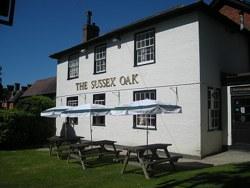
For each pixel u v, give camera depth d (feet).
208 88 41.60
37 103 69.51
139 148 30.19
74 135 62.54
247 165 31.45
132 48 50.06
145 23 46.78
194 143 39.68
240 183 23.86
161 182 26.32
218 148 42.50
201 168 31.86
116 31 51.26
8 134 54.19
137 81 48.70
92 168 34.35
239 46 52.01
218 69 44.52
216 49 44.50
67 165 36.63
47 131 63.82
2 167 35.94
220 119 43.68
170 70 43.65
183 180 26.37
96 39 56.34
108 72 54.75
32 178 29.91
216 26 45.06
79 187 26.03
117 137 51.57
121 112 33.71
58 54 68.33
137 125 48.55
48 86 107.76
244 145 41.01
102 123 55.72
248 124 40.65
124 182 27.04
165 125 43.62
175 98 42.63
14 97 145.38
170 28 44.16
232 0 52.29
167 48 44.37
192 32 41.22
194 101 40.22
